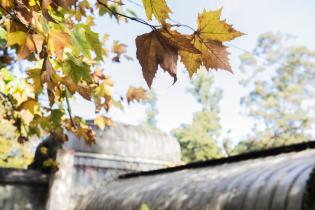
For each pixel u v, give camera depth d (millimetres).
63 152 11312
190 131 35375
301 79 34250
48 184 11062
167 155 14172
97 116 3814
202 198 6289
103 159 12648
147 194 8445
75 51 1343
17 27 1072
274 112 33969
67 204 11000
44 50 1143
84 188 12008
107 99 3053
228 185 6000
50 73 1117
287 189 4527
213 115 38406
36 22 1137
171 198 7266
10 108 3213
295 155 6398
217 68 909
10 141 11500
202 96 41281
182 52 921
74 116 3559
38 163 12461
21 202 10617
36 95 2082
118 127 13641
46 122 2852
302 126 32844
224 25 864
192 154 35531
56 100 2029
